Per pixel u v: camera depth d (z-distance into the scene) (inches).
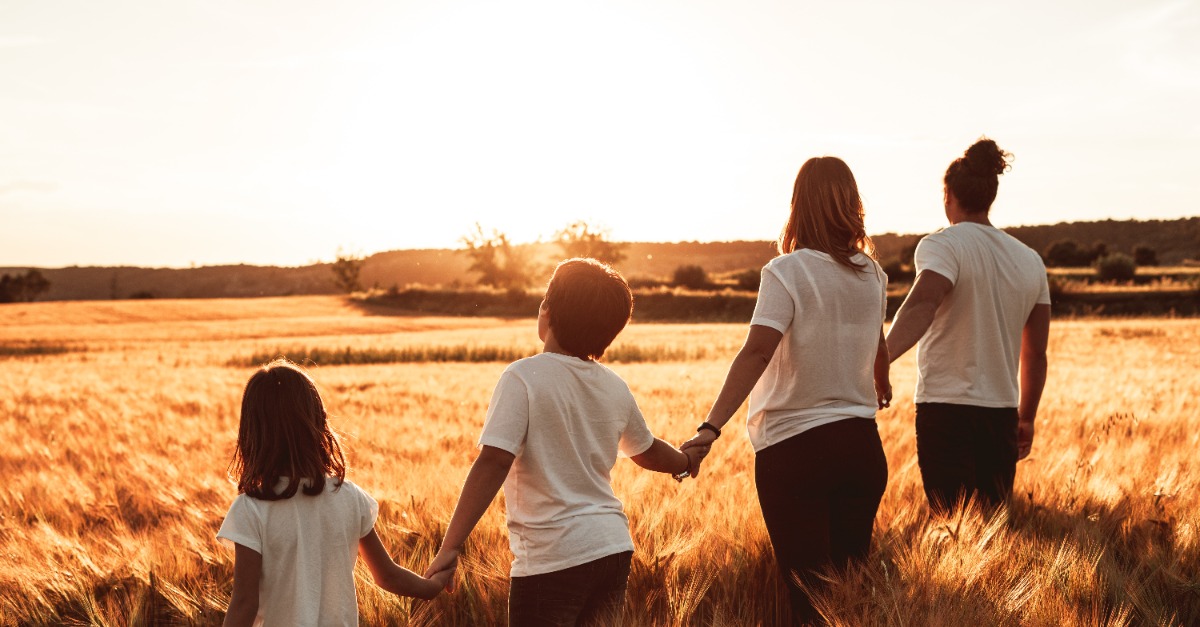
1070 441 221.8
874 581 103.3
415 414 377.1
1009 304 136.1
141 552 134.8
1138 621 106.0
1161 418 249.4
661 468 107.6
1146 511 140.3
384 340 1696.6
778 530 108.4
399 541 141.1
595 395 96.7
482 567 122.0
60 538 141.8
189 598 122.3
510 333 1994.3
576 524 92.6
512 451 91.8
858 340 108.0
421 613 114.6
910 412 303.7
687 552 124.5
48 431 333.4
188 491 200.2
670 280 3831.2
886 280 114.8
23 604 122.9
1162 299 2410.2
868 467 106.9
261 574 85.4
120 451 272.7
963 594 100.3
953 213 143.3
